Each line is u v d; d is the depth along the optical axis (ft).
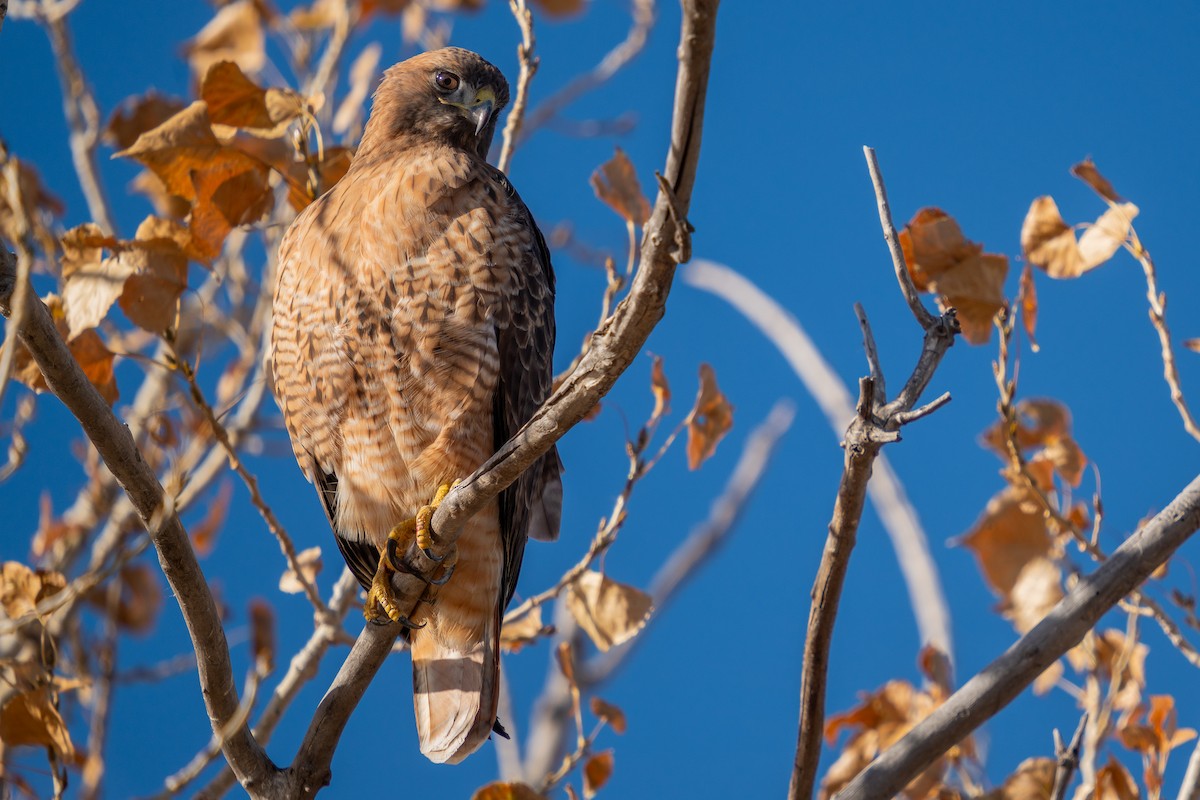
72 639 37.63
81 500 42.04
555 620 55.06
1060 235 31.17
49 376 23.99
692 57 18.35
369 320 32.24
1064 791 27.86
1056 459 32.27
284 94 34.42
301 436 34.78
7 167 21.93
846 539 24.41
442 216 32.27
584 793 32.50
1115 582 26.50
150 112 34.96
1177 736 30.96
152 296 30.48
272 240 43.27
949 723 26.43
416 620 32.78
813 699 25.80
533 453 24.95
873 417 23.25
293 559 33.09
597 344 22.34
